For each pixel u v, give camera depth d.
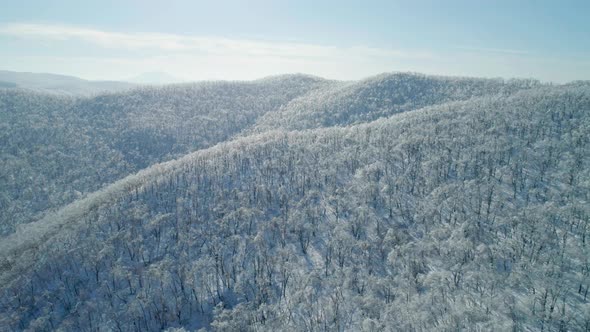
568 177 144.75
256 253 137.62
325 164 196.75
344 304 106.44
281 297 117.31
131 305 115.69
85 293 128.38
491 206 136.62
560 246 111.31
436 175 164.00
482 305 93.44
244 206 163.75
